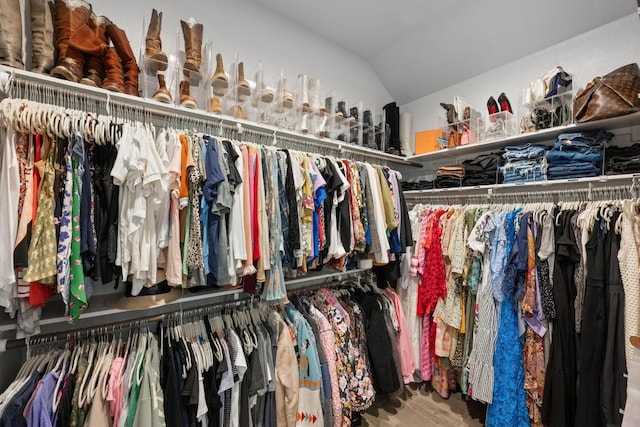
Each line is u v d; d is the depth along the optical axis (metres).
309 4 2.01
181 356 1.21
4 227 0.90
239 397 1.34
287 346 1.45
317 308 1.80
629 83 1.42
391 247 2.01
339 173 1.65
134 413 1.05
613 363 1.31
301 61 2.24
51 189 0.96
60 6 1.17
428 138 2.55
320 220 1.61
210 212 1.23
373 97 2.82
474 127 2.18
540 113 1.78
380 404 2.05
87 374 1.06
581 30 1.82
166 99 1.33
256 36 1.98
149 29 1.38
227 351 1.31
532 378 1.57
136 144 1.07
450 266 2.05
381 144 2.45
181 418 1.12
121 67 1.31
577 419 1.37
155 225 1.13
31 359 1.08
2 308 1.14
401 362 2.10
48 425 0.92
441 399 2.12
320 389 1.52
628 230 1.32
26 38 1.24
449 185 2.27
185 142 1.20
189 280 1.25
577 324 1.45
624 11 1.65
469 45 2.21
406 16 2.12
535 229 1.63
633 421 1.05
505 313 1.68
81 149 1.00
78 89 1.15
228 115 1.59
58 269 0.95
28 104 0.95
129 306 1.23
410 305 2.34
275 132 1.70
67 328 1.36
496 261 1.73
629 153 1.48
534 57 2.05
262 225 1.37
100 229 1.05
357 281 2.27
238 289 1.54
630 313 1.27
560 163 1.65
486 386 1.71
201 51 1.52
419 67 2.58
